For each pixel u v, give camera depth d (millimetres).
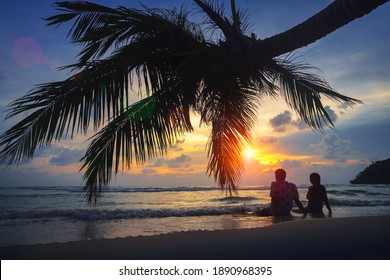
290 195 7652
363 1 3684
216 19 5898
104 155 5777
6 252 3729
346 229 4770
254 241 4000
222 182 8695
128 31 6117
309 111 6246
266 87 6590
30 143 5105
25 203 16641
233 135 7816
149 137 6000
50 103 5293
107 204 15875
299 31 4660
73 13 5945
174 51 6309
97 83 5621
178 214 9484
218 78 6148
